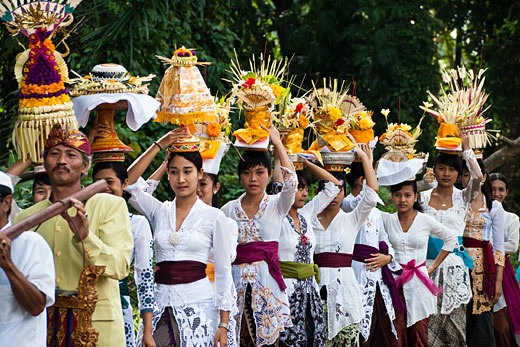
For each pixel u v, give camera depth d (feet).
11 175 22.12
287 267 30.94
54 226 20.74
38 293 18.22
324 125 33.53
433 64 77.10
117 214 21.20
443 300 39.34
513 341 43.01
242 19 77.61
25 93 21.04
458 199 40.27
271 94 29.14
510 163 82.94
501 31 83.30
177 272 25.43
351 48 80.02
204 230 25.79
